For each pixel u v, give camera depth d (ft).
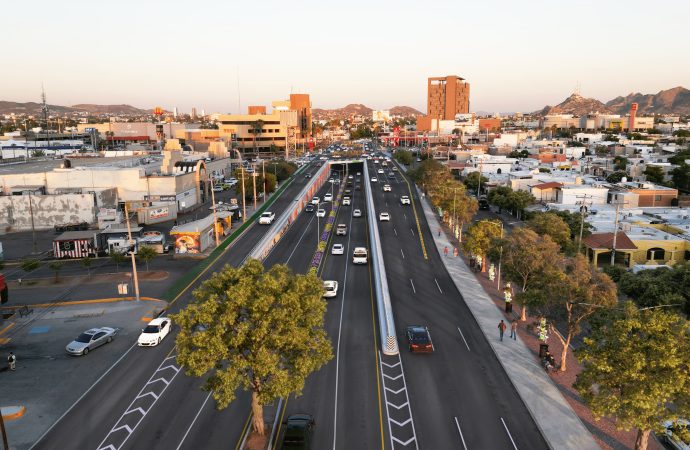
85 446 89.92
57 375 117.19
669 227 234.99
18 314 156.15
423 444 89.81
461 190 270.87
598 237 210.38
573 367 119.75
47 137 618.03
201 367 82.17
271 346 86.02
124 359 125.59
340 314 155.43
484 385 111.55
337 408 101.96
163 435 93.20
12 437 92.84
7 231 274.36
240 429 95.04
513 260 149.38
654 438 91.97
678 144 651.25
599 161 484.33
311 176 502.38
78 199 279.69
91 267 207.62
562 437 91.35
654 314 83.41
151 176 312.09
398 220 306.35
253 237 260.83
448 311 158.20
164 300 167.43
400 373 117.19
